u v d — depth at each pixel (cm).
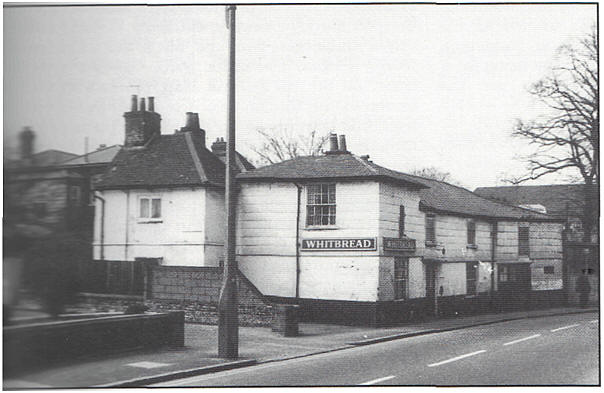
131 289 2348
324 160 2619
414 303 2669
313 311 2483
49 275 1566
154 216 2633
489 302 3306
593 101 2997
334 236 2477
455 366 1470
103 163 2677
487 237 3362
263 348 1770
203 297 2250
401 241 2569
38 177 1634
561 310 3444
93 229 2631
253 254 2597
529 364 1491
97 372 1318
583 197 3494
